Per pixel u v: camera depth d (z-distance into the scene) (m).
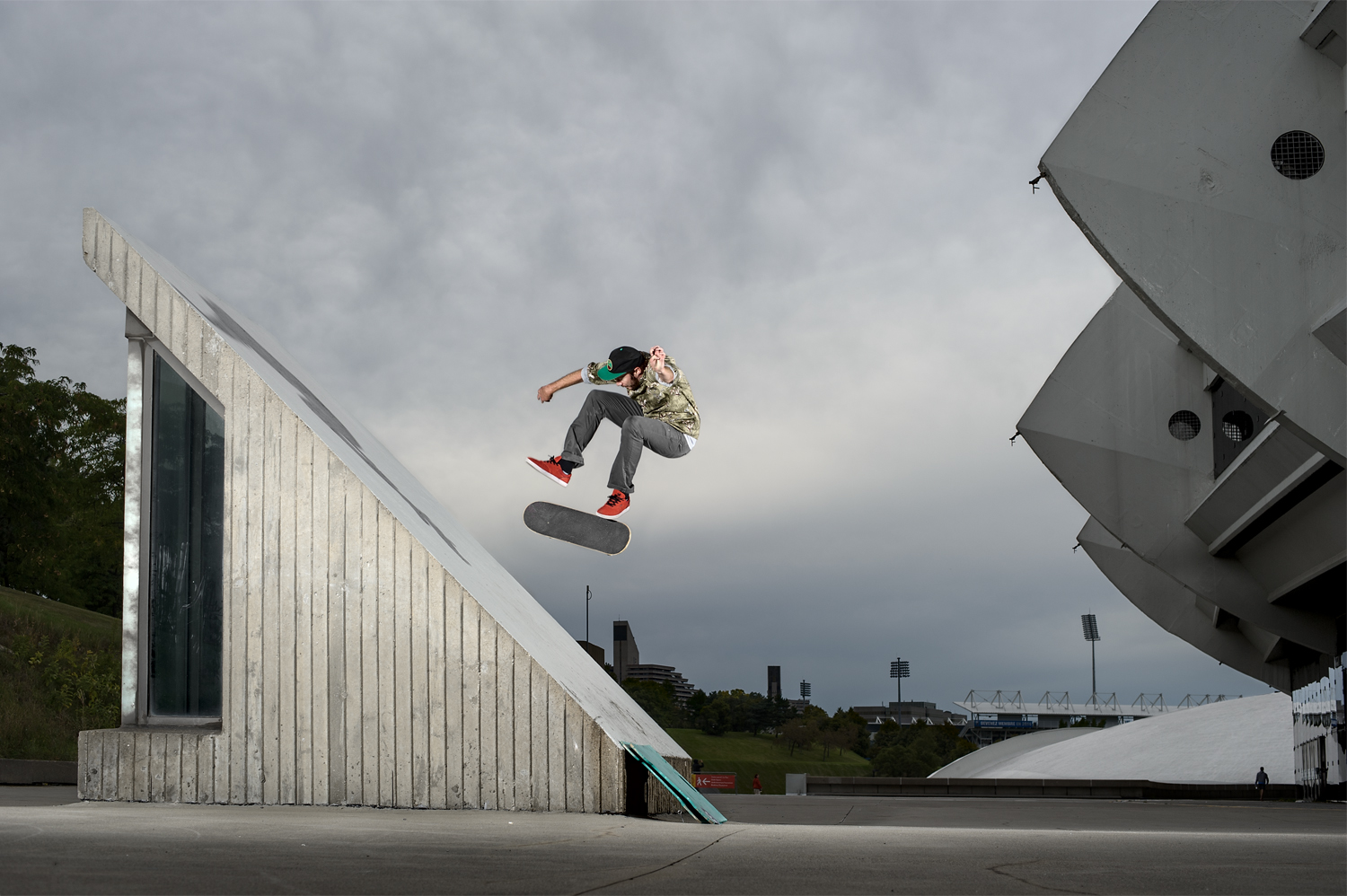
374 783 10.84
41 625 32.12
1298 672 34.34
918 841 7.41
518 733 10.70
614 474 9.17
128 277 12.13
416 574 11.13
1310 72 15.54
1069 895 4.33
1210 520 25.38
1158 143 15.81
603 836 7.63
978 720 132.50
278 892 4.02
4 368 46.84
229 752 11.12
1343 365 15.02
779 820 11.31
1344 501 21.41
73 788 16.61
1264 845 7.28
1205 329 15.38
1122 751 49.66
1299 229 15.37
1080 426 27.23
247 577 11.38
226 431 11.66
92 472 53.19
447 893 4.10
